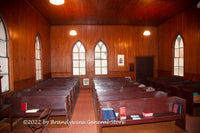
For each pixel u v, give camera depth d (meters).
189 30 6.60
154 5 6.34
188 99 4.47
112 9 6.78
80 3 6.01
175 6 6.43
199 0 5.79
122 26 9.66
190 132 3.35
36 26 6.65
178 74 7.70
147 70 9.92
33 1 5.70
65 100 3.67
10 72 4.39
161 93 3.99
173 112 3.55
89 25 9.49
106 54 9.73
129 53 9.76
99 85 5.25
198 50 6.04
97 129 3.55
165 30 8.89
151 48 9.88
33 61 6.20
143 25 9.80
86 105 5.57
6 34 4.30
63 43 9.39
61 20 8.44
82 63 9.60
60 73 9.40
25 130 3.49
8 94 4.20
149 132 3.38
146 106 3.46
